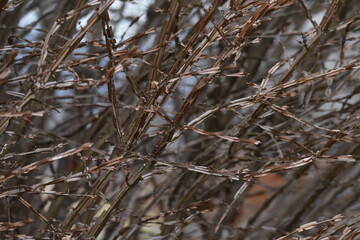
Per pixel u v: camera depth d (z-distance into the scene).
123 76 7.52
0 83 4.04
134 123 4.70
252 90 7.79
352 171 8.71
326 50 7.40
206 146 7.65
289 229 7.91
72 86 4.12
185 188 7.58
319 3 8.11
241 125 5.84
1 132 4.48
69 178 4.38
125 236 6.26
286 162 5.55
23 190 4.78
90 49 6.38
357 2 7.77
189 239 7.21
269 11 5.06
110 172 4.84
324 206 8.43
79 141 7.70
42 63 4.22
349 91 7.34
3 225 4.18
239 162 6.36
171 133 4.67
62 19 4.25
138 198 7.89
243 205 8.75
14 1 4.82
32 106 5.88
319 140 6.24
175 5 5.09
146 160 4.80
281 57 8.25
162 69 6.04
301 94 5.69
